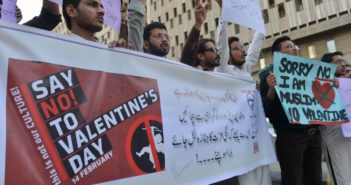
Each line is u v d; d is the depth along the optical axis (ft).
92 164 5.61
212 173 7.91
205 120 8.13
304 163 10.75
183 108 7.60
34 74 5.28
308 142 10.21
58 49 5.66
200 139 7.82
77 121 5.60
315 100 10.44
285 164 10.11
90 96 5.88
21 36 5.25
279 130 10.34
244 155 9.04
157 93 7.08
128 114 6.39
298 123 9.65
